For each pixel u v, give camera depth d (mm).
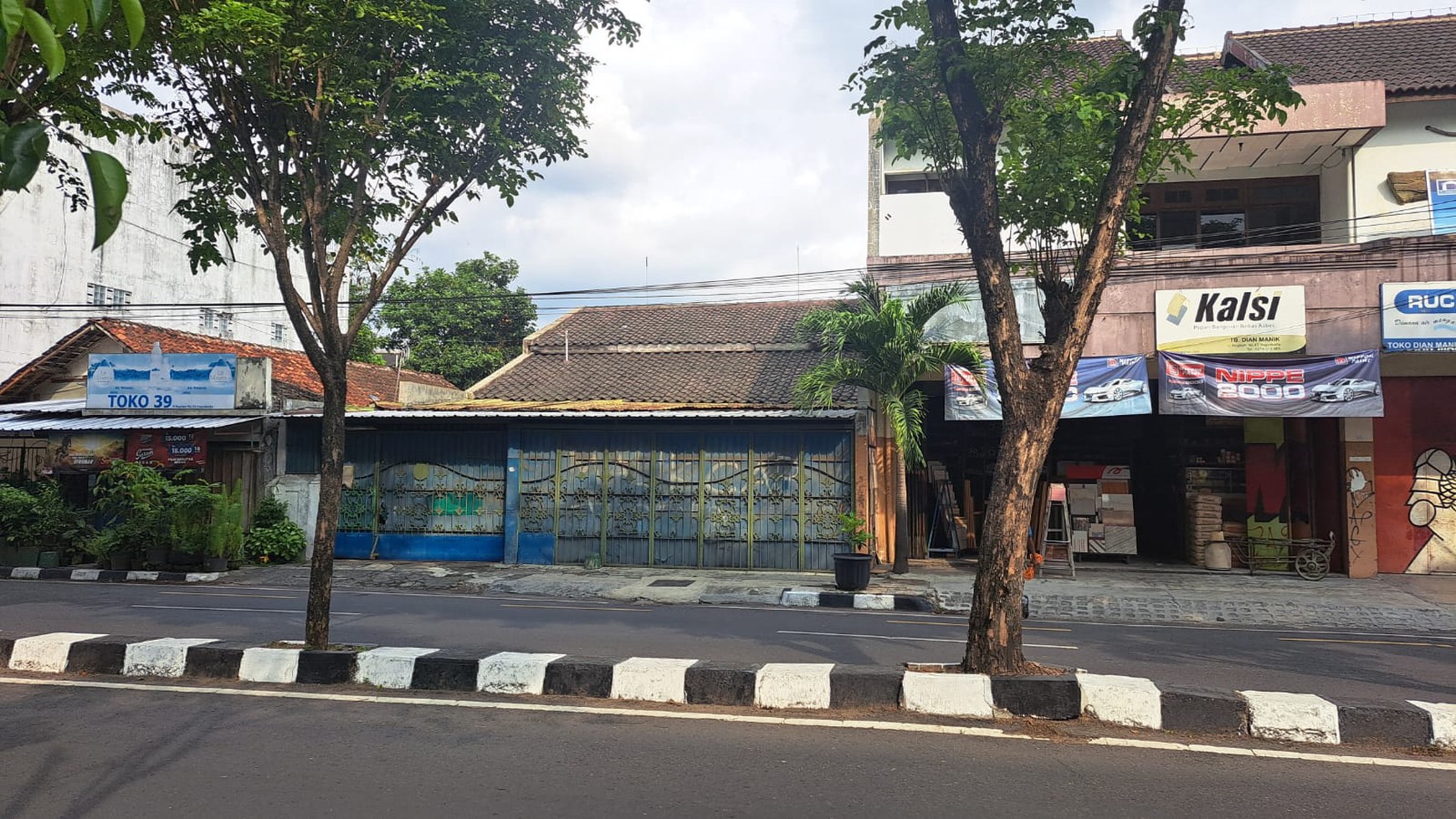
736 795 4582
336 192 7895
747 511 16516
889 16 6902
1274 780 4891
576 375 19547
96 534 16531
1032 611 12414
